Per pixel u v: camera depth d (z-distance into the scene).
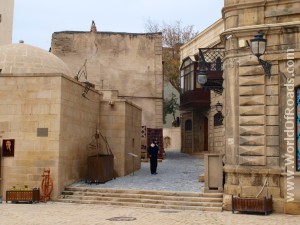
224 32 16.45
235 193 15.84
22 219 13.33
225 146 16.50
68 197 18.36
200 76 19.56
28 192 17.69
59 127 18.62
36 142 18.70
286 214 14.91
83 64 34.66
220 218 13.84
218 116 33.19
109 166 21.52
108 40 35.09
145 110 34.69
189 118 39.59
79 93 21.09
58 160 18.50
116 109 24.30
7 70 21.59
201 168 27.23
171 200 16.89
